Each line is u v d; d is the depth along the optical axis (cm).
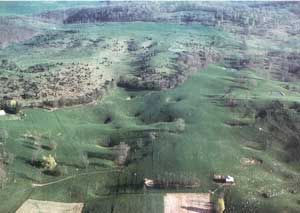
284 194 17012
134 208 16175
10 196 16638
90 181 17825
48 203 16475
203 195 16975
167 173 18088
